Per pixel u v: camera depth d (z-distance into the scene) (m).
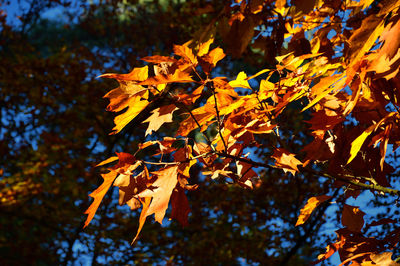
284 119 1.91
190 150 1.63
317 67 1.68
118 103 1.54
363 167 1.82
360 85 1.30
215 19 1.60
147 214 1.45
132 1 11.49
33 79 10.60
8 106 10.73
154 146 7.09
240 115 1.78
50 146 10.69
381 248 1.84
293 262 8.58
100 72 10.89
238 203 8.89
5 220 10.37
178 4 10.25
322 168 1.95
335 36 2.22
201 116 1.67
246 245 8.77
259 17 1.68
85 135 11.24
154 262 9.38
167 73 1.49
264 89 1.62
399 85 1.48
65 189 10.42
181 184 1.55
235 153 1.75
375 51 1.39
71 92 10.62
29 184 9.71
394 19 1.15
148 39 10.99
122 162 1.54
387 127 1.47
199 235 9.99
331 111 1.68
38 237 10.30
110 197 8.99
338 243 1.91
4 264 9.62
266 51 1.95
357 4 2.12
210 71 1.45
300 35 2.00
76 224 9.12
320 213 7.25
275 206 8.30
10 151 10.55
